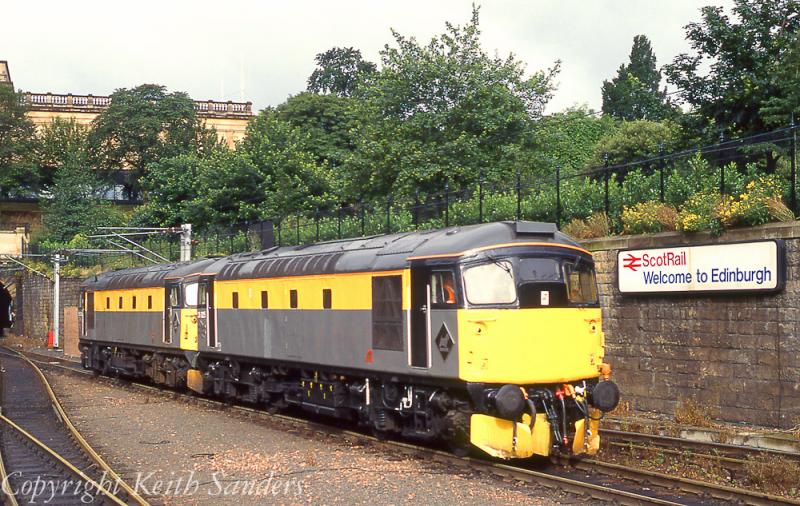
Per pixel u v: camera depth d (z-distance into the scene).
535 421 12.57
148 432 17.53
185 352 23.06
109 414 20.66
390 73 31.38
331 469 13.15
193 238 39.00
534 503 10.70
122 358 28.86
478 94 30.70
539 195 20.42
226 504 11.20
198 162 51.47
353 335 15.60
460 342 12.88
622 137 39.72
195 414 20.31
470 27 31.91
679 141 23.17
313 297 16.97
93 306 31.45
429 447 14.81
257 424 18.47
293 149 43.69
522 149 30.88
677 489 11.03
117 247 53.69
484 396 12.70
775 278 14.24
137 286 26.91
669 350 16.19
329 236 27.47
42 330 59.97
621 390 17.11
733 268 14.92
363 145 31.00
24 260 61.56
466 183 29.62
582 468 12.66
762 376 14.59
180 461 14.19
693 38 22.86
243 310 19.98
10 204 68.56
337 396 16.53
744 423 14.84
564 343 13.16
